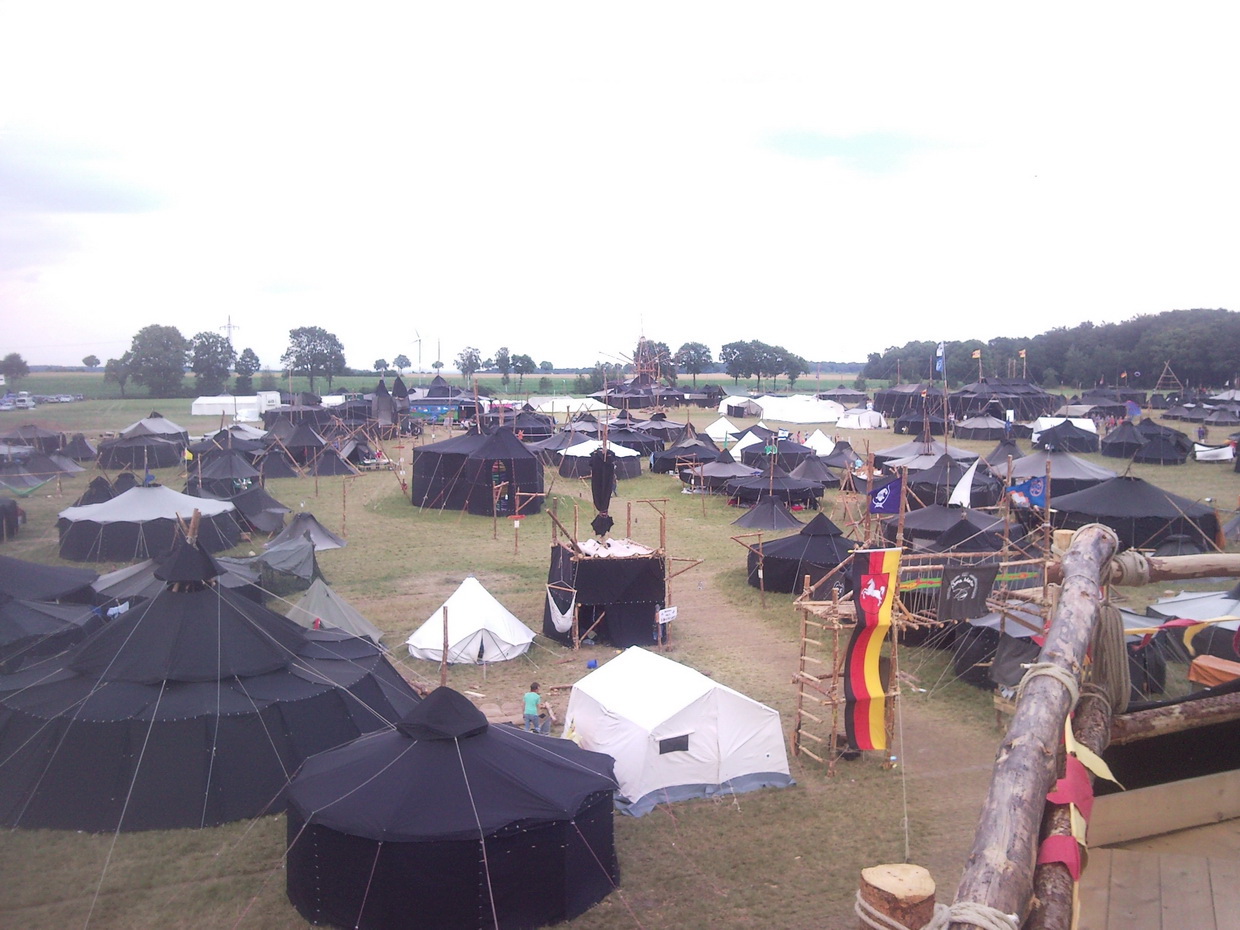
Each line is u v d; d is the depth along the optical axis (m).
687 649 24.64
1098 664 4.84
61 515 34.25
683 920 12.66
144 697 15.84
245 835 14.80
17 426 33.91
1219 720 5.30
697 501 50.19
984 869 2.68
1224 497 46.66
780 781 16.97
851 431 94.38
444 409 105.06
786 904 12.99
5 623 20.17
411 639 23.72
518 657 23.62
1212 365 116.69
